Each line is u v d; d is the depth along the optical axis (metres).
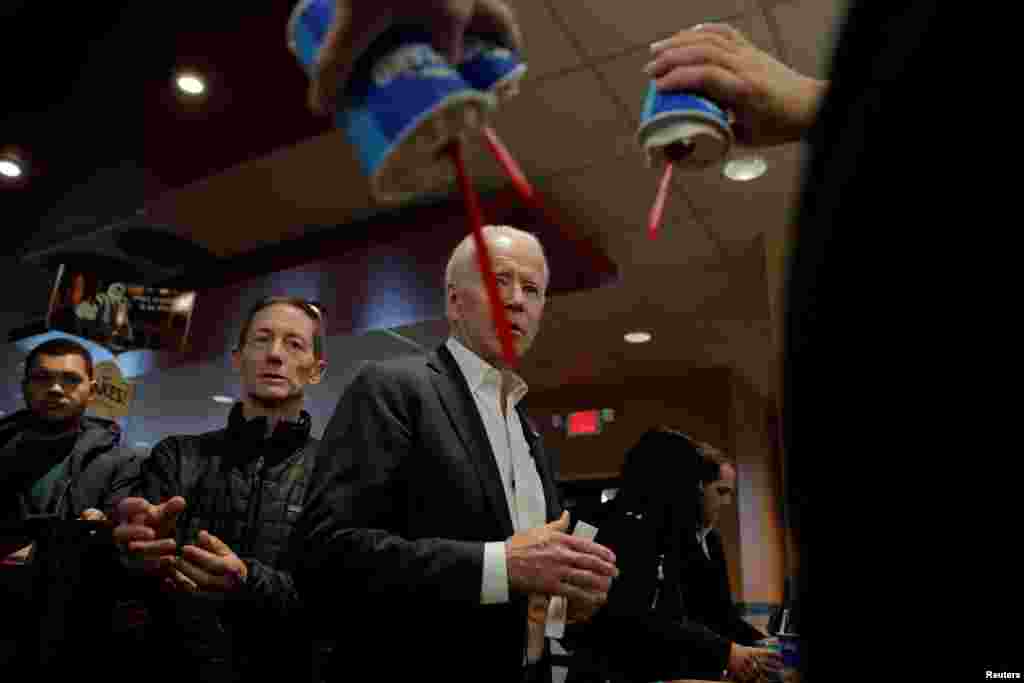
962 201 0.25
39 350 2.26
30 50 2.73
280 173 3.78
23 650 1.16
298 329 2.06
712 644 1.64
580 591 1.11
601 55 3.06
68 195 3.83
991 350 0.24
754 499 7.09
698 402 6.88
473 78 0.65
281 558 1.75
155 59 2.76
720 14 2.83
